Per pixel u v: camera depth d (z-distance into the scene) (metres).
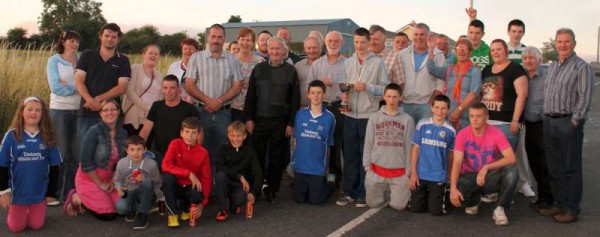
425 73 6.47
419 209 5.65
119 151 5.38
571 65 5.11
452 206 5.90
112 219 5.26
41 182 4.88
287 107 6.24
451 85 6.18
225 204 5.31
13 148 4.75
